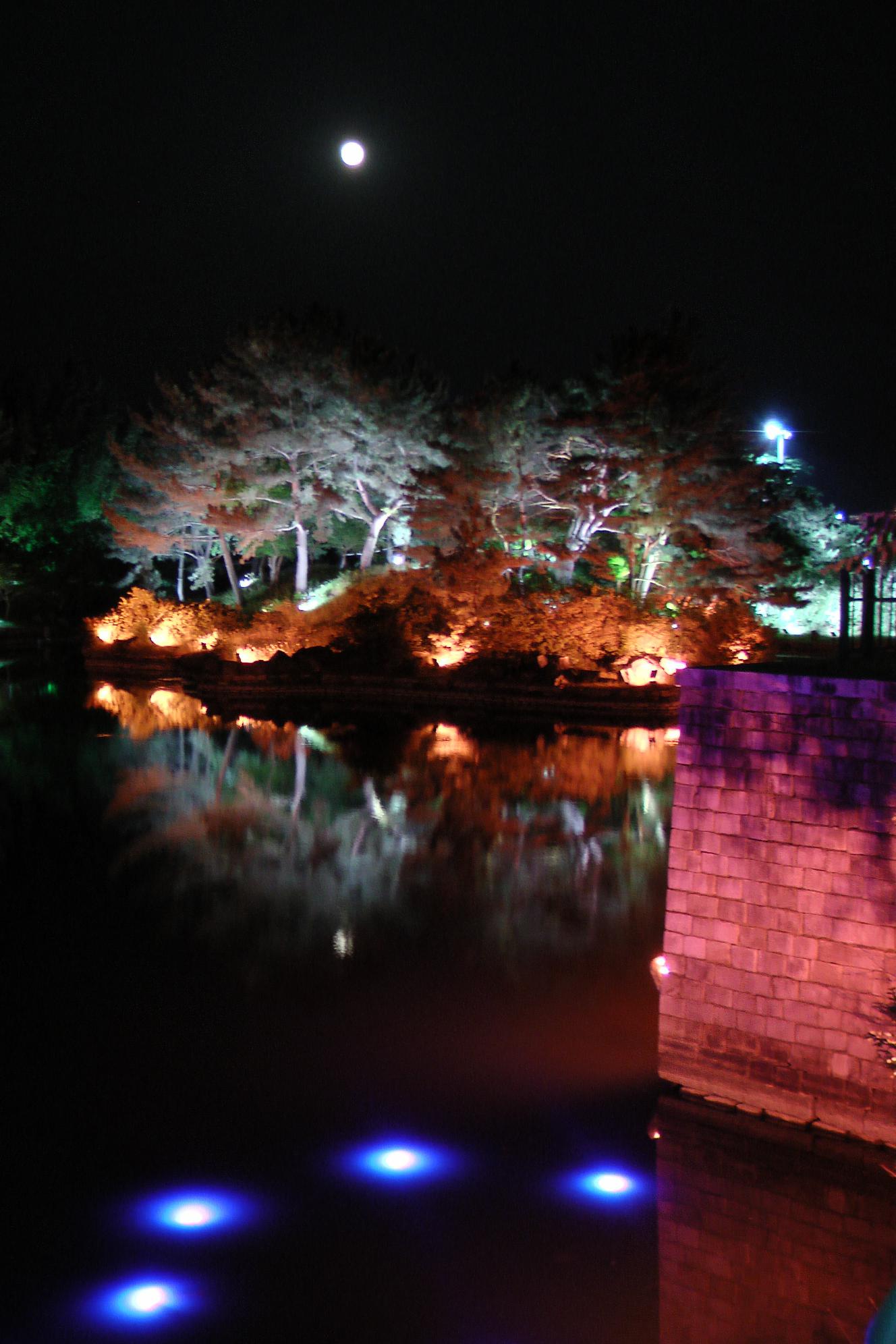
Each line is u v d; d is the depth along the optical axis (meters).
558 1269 7.67
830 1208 8.23
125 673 45.22
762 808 9.11
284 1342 6.93
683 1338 6.91
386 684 38.25
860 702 8.70
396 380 45.66
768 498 43.59
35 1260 7.67
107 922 14.36
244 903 15.13
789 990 9.02
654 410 38.88
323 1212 8.23
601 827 19.56
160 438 48.47
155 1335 6.96
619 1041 10.81
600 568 42.78
